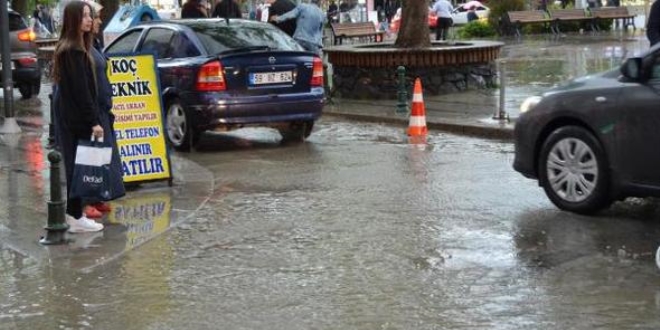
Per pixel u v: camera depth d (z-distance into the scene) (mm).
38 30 40875
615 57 26781
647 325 6012
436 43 21703
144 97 10734
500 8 39844
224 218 9250
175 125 13875
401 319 6207
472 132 15008
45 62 28016
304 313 6375
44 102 21438
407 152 13297
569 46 32125
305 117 14008
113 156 8844
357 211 9422
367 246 8062
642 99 8344
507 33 39250
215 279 7207
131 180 10617
